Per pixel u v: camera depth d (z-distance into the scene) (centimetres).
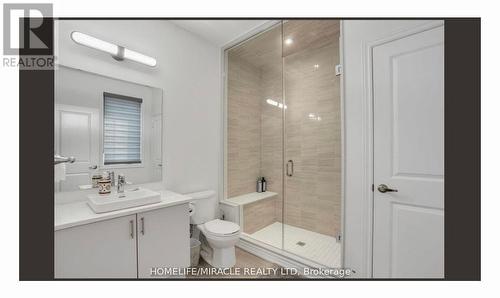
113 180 182
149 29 206
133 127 195
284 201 312
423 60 139
